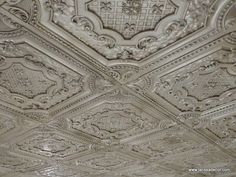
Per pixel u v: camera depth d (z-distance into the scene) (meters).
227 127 3.36
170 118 3.11
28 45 2.00
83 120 3.11
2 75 2.34
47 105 2.80
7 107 2.79
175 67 2.26
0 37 1.92
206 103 2.84
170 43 2.01
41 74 2.33
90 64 2.21
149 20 1.82
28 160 4.34
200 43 2.00
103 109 2.90
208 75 2.38
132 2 1.69
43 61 2.18
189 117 3.09
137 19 1.81
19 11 1.71
